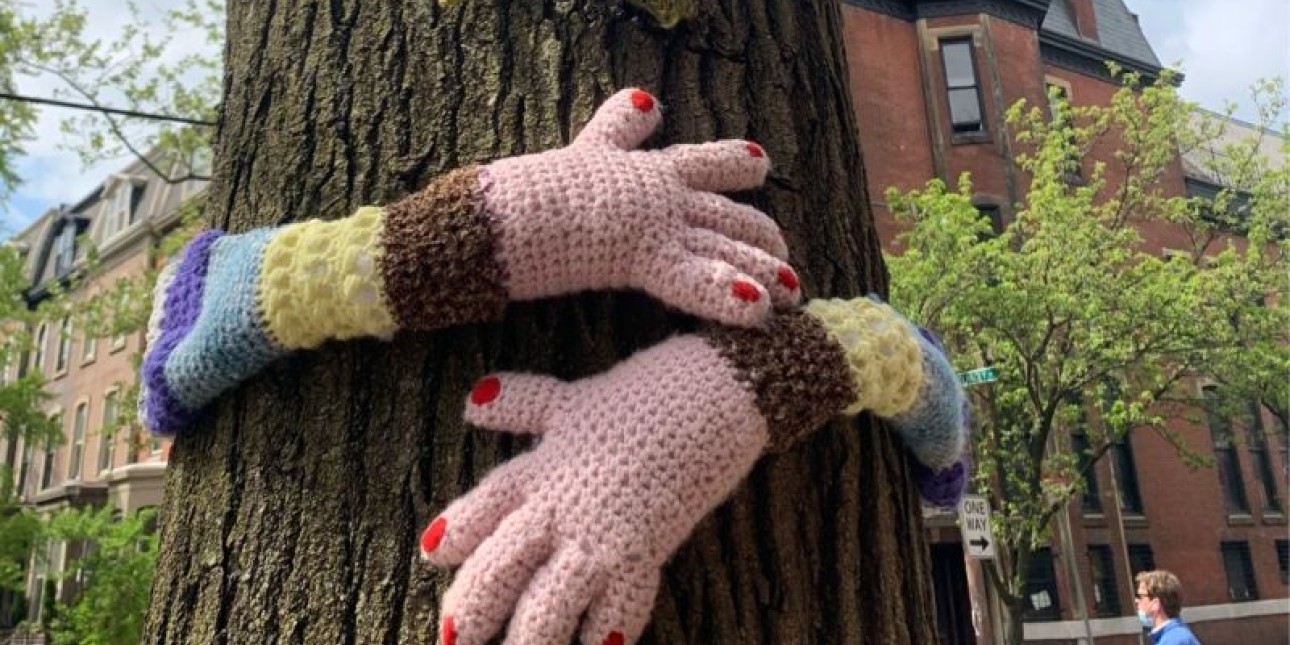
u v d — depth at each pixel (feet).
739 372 3.37
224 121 4.84
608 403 3.35
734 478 3.32
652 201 3.56
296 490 3.84
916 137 46.73
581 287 3.62
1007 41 49.08
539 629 3.03
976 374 26.02
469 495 3.35
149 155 49.49
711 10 4.65
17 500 30.30
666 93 4.40
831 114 4.95
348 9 4.60
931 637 4.28
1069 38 54.90
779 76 4.71
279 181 4.37
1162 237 51.90
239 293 3.67
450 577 3.59
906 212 37.19
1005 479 36.04
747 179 3.95
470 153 4.18
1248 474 55.36
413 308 3.50
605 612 3.05
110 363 65.31
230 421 4.03
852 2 47.42
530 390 3.50
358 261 3.48
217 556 3.88
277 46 4.71
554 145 4.19
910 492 4.48
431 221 3.49
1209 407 40.29
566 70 4.33
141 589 26.48
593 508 3.14
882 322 3.75
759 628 3.71
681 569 3.68
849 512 4.04
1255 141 43.24
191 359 3.76
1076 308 33.55
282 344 3.70
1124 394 38.04
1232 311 35.35
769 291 3.54
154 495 59.26
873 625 3.95
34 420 31.81
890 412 3.80
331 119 4.38
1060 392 34.83
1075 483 35.47
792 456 3.99
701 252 3.55
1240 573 53.42
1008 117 42.55
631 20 4.46
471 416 3.55
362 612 3.63
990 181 46.42
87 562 27.48
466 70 4.34
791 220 4.42
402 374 3.87
